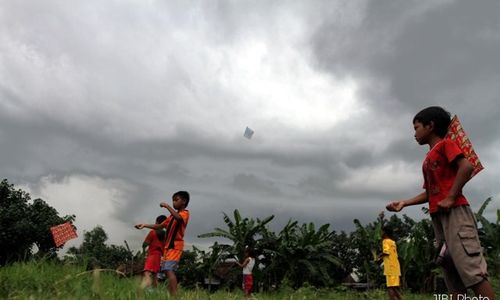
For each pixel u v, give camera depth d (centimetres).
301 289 798
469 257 251
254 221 1845
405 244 1579
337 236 2539
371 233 1836
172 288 473
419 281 1738
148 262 667
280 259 1738
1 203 2950
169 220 574
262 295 646
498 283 754
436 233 284
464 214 259
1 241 2588
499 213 1469
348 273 2512
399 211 306
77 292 271
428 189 284
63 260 442
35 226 2739
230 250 1786
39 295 294
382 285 1772
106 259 2392
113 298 277
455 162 266
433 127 285
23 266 395
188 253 2038
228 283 1753
